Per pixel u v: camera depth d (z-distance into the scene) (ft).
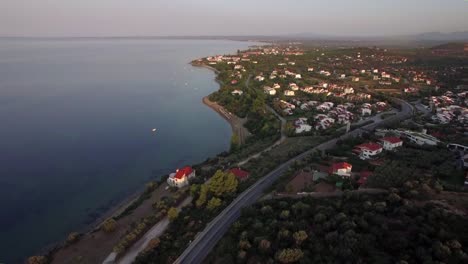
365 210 235.61
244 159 409.69
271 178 336.90
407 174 279.49
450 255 178.91
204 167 399.44
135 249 245.04
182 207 297.53
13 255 261.85
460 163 330.13
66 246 257.34
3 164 414.00
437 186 253.44
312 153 384.68
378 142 408.26
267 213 255.70
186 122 613.52
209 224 261.44
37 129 546.26
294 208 252.21
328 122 537.24
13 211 319.27
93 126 573.33
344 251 192.13
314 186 292.40
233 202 291.99
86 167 416.46
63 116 624.59
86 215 315.58
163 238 251.60
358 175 305.73
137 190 363.97
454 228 201.98
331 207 246.06
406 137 426.10
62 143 490.90
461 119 528.22
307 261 192.24
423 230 199.41
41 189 359.66
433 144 396.98
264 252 208.44
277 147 444.14
